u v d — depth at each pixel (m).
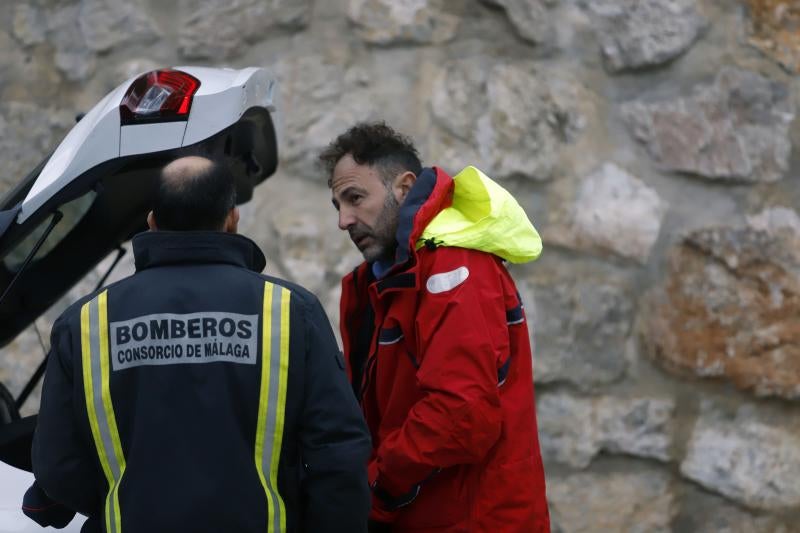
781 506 7.50
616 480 7.54
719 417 7.54
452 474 4.52
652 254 7.55
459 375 4.25
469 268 4.38
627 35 7.55
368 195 4.63
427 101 7.55
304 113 7.57
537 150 7.54
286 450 3.81
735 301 7.50
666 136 7.55
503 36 7.57
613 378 7.53
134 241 3.92
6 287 5.01
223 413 3.69
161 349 3.73
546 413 7.51
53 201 4.37
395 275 4.41
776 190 7.57
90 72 7.74
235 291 3.80
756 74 7.55
